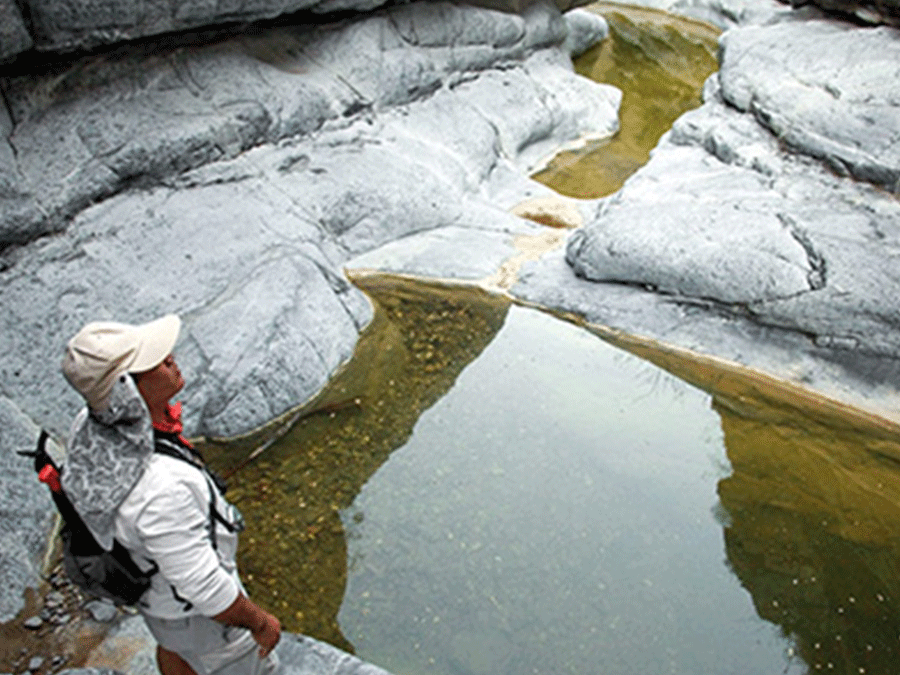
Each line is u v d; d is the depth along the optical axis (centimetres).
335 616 325
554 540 365
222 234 507
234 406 429
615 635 320
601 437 433
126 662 298
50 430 394
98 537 173
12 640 306
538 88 885
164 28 523
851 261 488
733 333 505
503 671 304
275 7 593
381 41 714
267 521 373
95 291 445
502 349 507
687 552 360
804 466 416
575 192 779
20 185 446
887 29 741
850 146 606
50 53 475
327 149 625
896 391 461
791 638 321
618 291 547
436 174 678
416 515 378
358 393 464
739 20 1219
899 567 355
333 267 549
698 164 680
